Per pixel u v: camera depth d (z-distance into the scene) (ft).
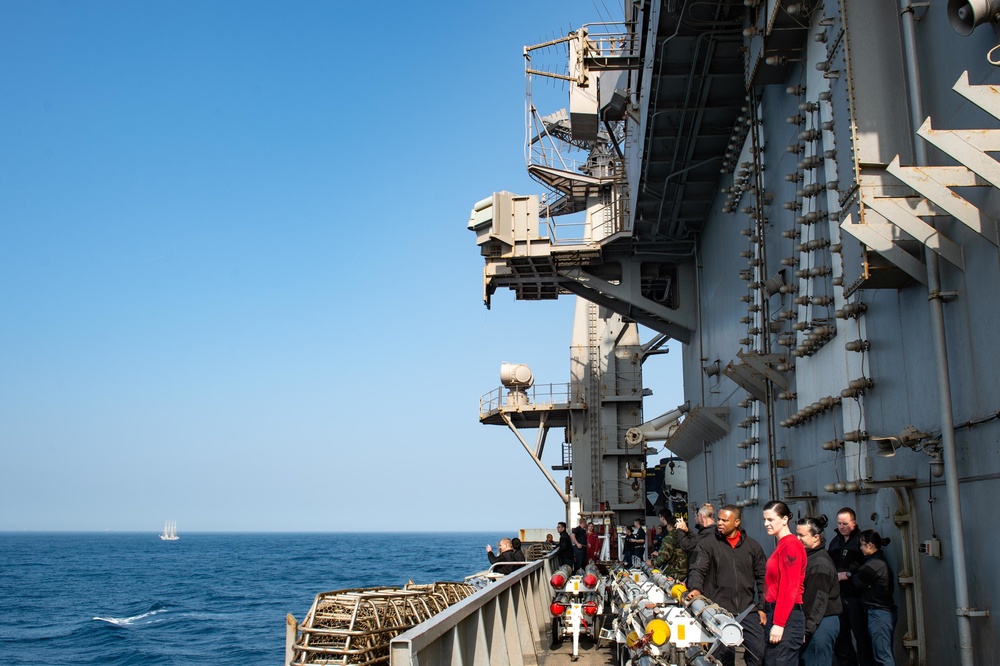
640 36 63.72
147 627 139.85
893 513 31.24
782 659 24.72
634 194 77.30
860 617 28.86
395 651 17.07
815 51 39.37
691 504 90.84
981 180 23.84
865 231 27.96
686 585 29.37
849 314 35.24
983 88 20.43
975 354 24.97
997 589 24.02
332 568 328.08
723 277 70.59
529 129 96.63
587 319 115.44
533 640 43.19
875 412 33.35
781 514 25.29
